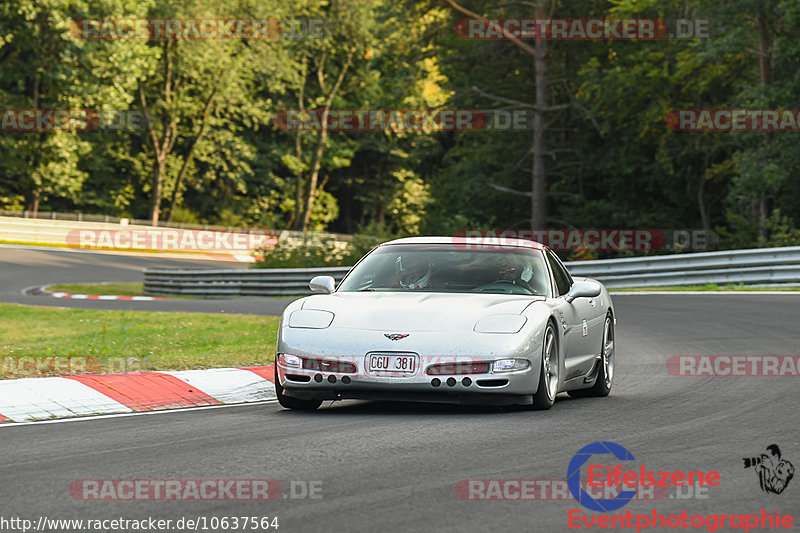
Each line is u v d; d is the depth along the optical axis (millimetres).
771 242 64188
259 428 15234
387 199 160750
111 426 15547
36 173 120125
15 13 111812
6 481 11375
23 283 74062
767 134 69000
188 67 138750
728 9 70250
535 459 12562
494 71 90688
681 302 43156
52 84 118000
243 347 27156
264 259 68312
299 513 9883
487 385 16203
